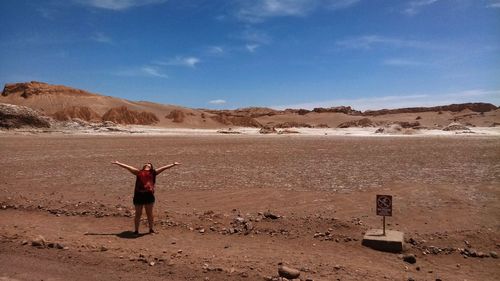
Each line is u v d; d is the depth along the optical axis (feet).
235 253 27.58
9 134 242.17
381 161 87.66
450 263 27.43
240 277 23.36
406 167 75.97
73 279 23.04
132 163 84.33
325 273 24.09
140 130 347.36
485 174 65.67
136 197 32.53
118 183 58.39
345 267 25.07
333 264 25.62
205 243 30.14
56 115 527.81
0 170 71.87
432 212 39.78
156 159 93.15
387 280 23.36
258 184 56.44
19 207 41.50
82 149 126.52
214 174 66.80
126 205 43.09
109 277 23.35
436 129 389.19
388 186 54.34
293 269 23.72
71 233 32.40
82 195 49.29
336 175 65.10
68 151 117.39
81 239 30.37
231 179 61.16
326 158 95.40
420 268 26.11
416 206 42.32
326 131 385.50
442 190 51.13
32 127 299.58
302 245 29.91
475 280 24.39
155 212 39.27
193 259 25.99
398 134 318.04
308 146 147.02
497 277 24.97
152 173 33.45
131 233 32.71
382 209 30.60
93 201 45.19
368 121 538.47
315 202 44.65
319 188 53.01
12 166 78.02
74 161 87.76
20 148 127.44
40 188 54.24
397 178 61.57
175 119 583.17
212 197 47.57
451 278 24.47
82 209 40.50
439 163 83.15
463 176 63.46
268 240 31.09
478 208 41.39
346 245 29.99
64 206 41.70
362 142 180.04
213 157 98.84
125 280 22.91
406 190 51.29
